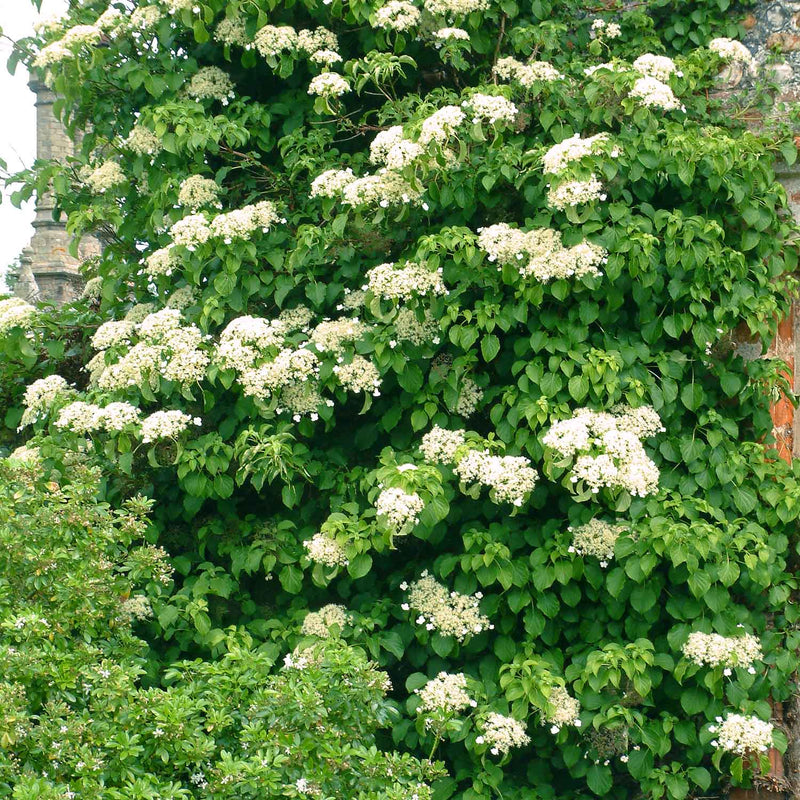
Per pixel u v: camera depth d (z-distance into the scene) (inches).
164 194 165.6
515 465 139.4
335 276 163.0
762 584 148.3
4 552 113.3
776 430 168.7
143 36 171.5
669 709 152.3
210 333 166.9
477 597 147.2
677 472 156.6
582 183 140.4
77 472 132.2
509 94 153.9
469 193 154.7
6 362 178.5
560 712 138.5
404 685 156.6
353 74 162.6
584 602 153.9
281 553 153.6
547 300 152.2
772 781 155.7
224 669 121.0
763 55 173.9
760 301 157.1
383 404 160.9
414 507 133.2
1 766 91.9
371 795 104.0
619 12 178.2
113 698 104.7
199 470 150.1
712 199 161.8
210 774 102.1
